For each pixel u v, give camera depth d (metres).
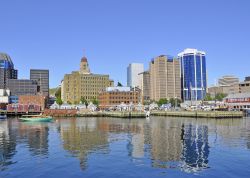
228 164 42.66
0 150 55.56
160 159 46.53
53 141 68.12
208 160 45.47
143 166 41.91
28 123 135.38
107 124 126.94
